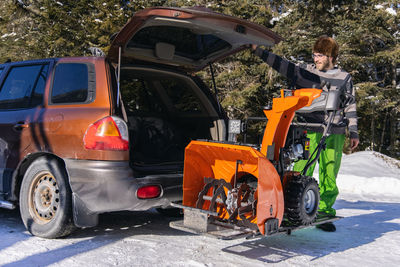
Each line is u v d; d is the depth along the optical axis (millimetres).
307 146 3221
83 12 14688
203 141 3104
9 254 2914
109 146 3154
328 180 3863
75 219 3230
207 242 3373
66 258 2836
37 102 3717
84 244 3199
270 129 2971
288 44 14469
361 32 15719
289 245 3354
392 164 13180
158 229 3824
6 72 4176
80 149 3240
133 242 3301
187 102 4441
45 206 3449
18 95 3920
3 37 17234
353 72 17266
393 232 3961
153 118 4336
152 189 3232
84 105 3377
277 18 15656
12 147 3699
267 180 2721
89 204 3182
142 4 14547
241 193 3029
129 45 3539
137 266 2703
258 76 14734
